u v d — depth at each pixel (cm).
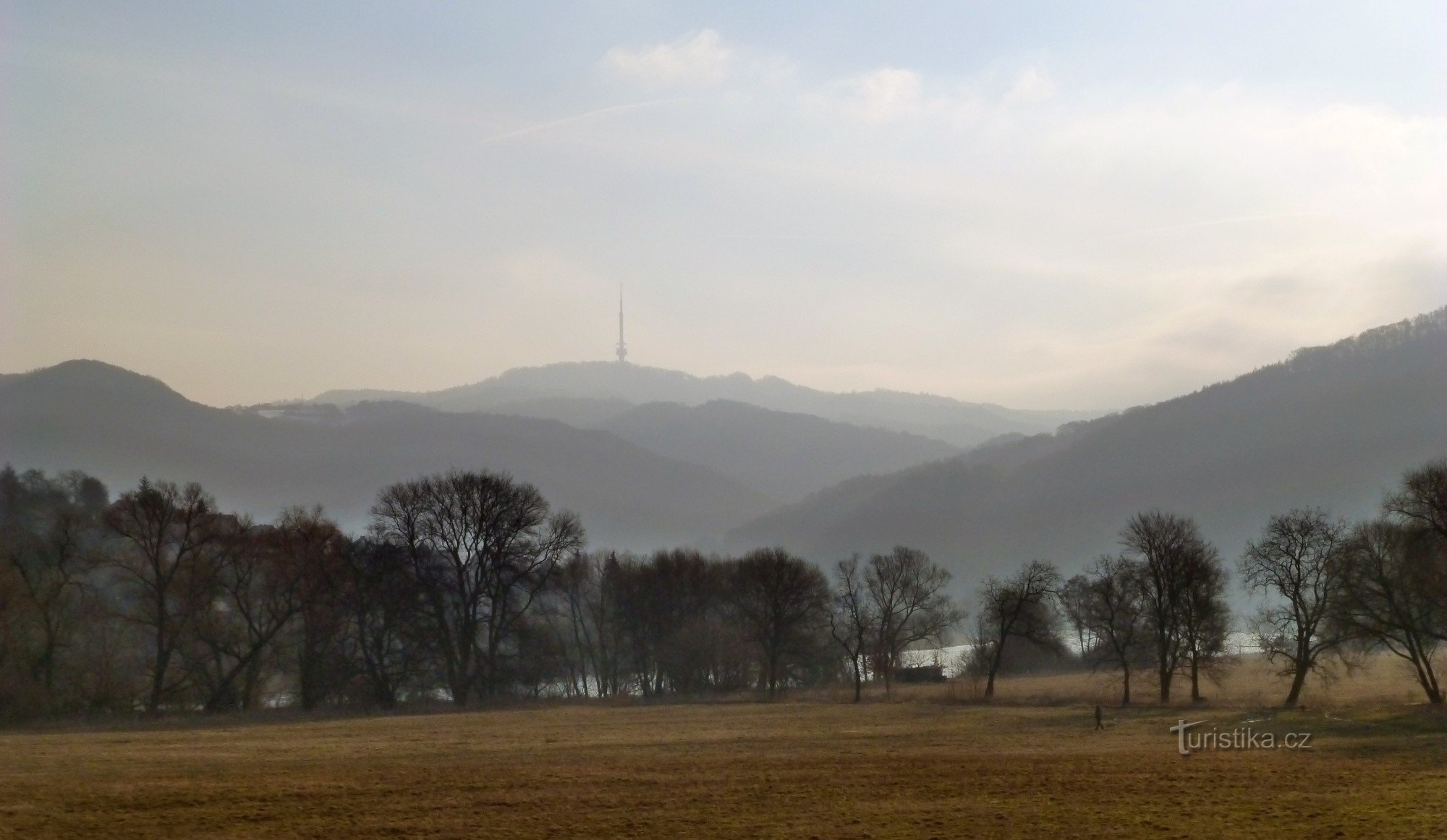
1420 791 4422
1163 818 3925
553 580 10956
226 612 9481
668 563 12425
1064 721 8044
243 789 4644
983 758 5778
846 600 12638
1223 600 11206
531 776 5059
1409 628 7725
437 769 5322
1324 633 8488
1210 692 9919
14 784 4738
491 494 10394
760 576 11625
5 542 8788
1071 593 12419
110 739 6994
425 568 10094
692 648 11575
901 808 4191
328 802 4338
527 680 10388
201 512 9262
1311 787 4588
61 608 8706
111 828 3794
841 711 9119
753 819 3984
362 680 9875
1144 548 9838
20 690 8144
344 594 9838
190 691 9256
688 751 6159
